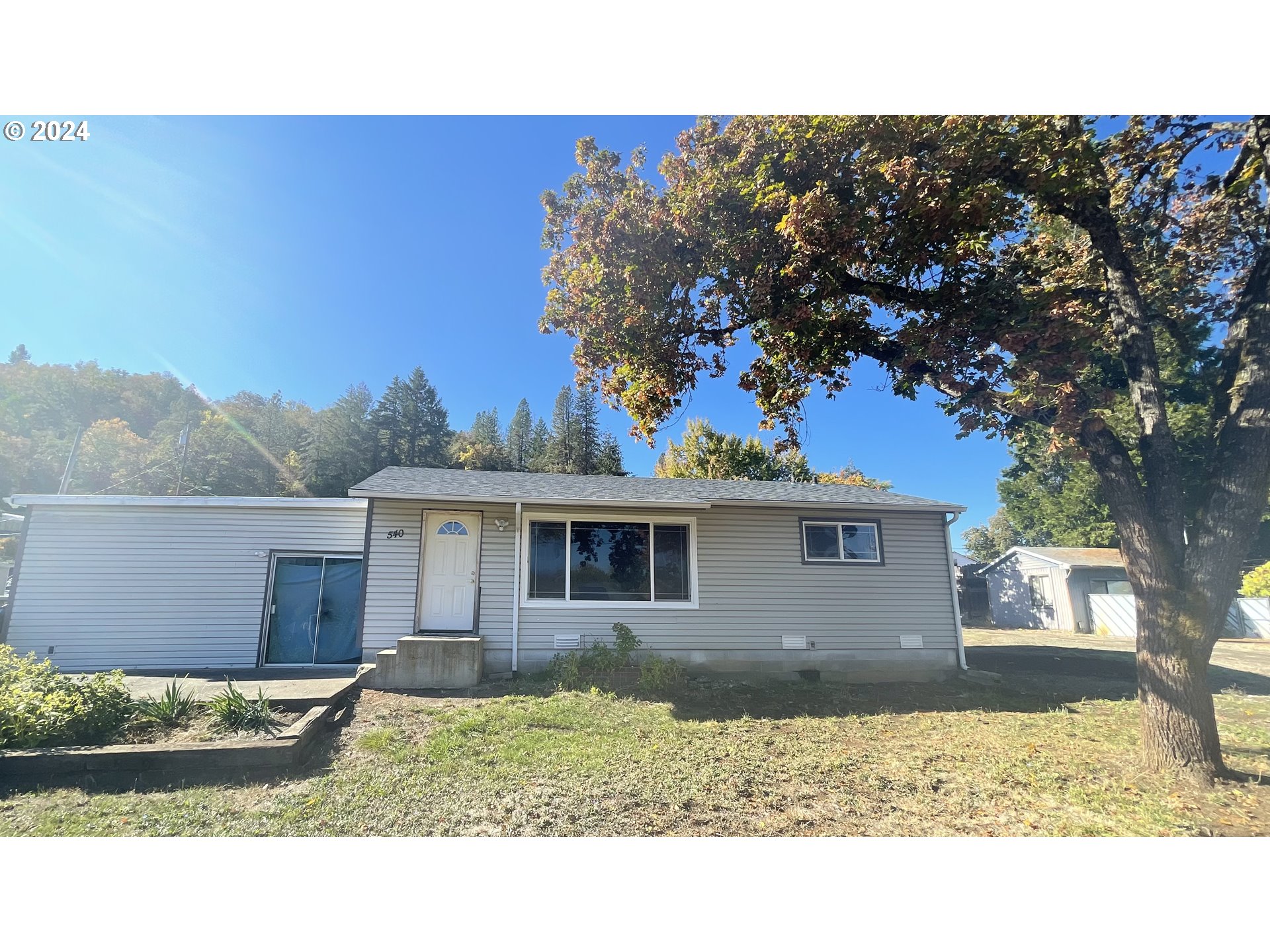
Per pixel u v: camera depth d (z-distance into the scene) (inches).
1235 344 213.9
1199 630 198.5
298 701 279.4
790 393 321.1
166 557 425.4
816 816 175.2
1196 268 278.7
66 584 409.7
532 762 217.6
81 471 1665.8
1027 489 1225.4
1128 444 571.8
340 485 2102.6
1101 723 286.2
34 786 190.2
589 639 396.5
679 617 411.2
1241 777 196.5
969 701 338.3
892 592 439.5
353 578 445.1
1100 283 270.7
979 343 235.5
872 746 246.5
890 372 281.7
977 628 976.3
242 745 207.5
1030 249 280.8
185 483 1708.9
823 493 490.3
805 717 296.2
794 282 241.3
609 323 275.7
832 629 426.6
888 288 256.4
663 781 199.6
